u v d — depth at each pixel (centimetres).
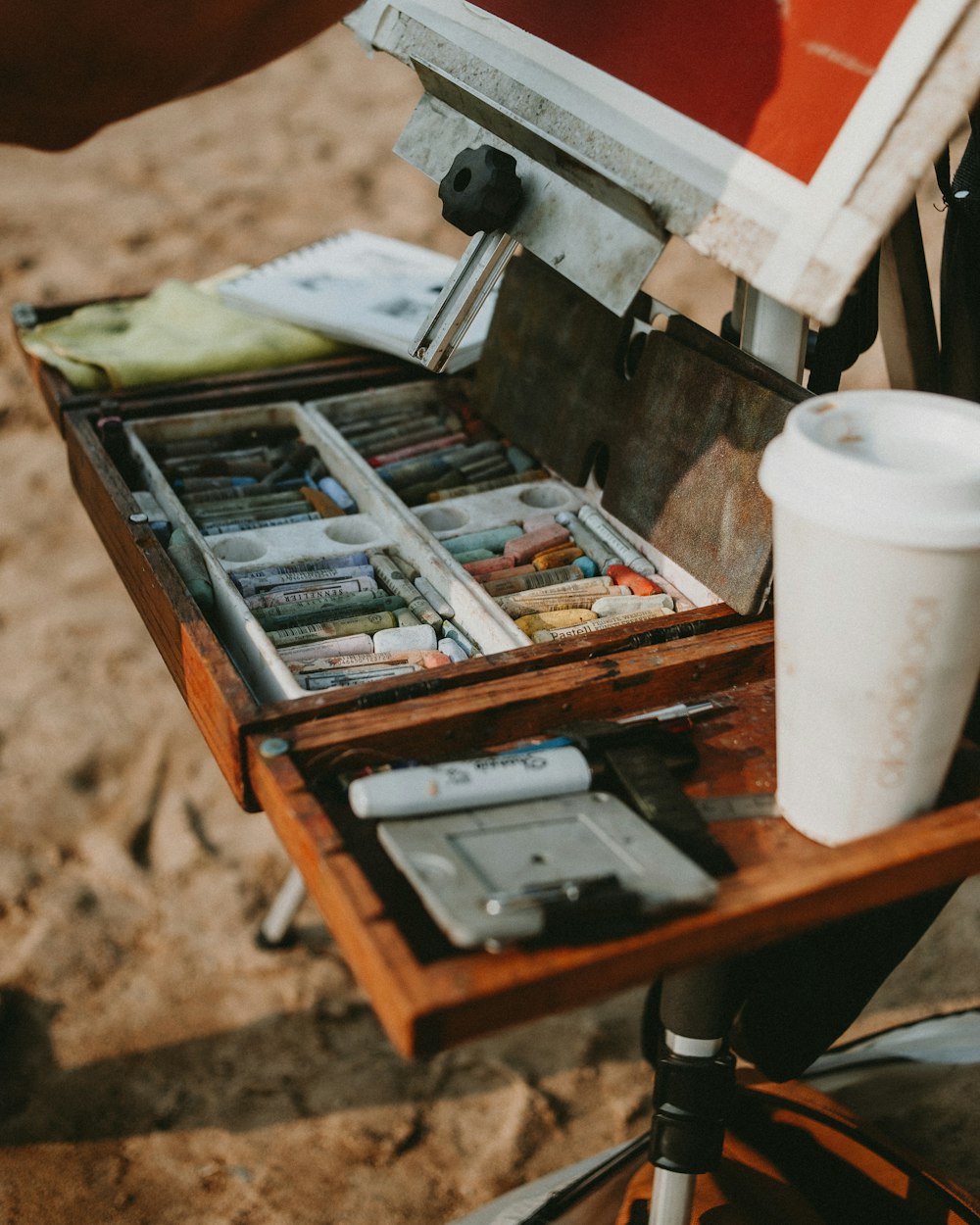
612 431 119
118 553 121
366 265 176
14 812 218
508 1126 171
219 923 201
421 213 445
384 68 591
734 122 89
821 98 84
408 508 127
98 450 131
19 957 193
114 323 166
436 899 66
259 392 148
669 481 110
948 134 78
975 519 67
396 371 154
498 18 108
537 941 67
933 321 113
